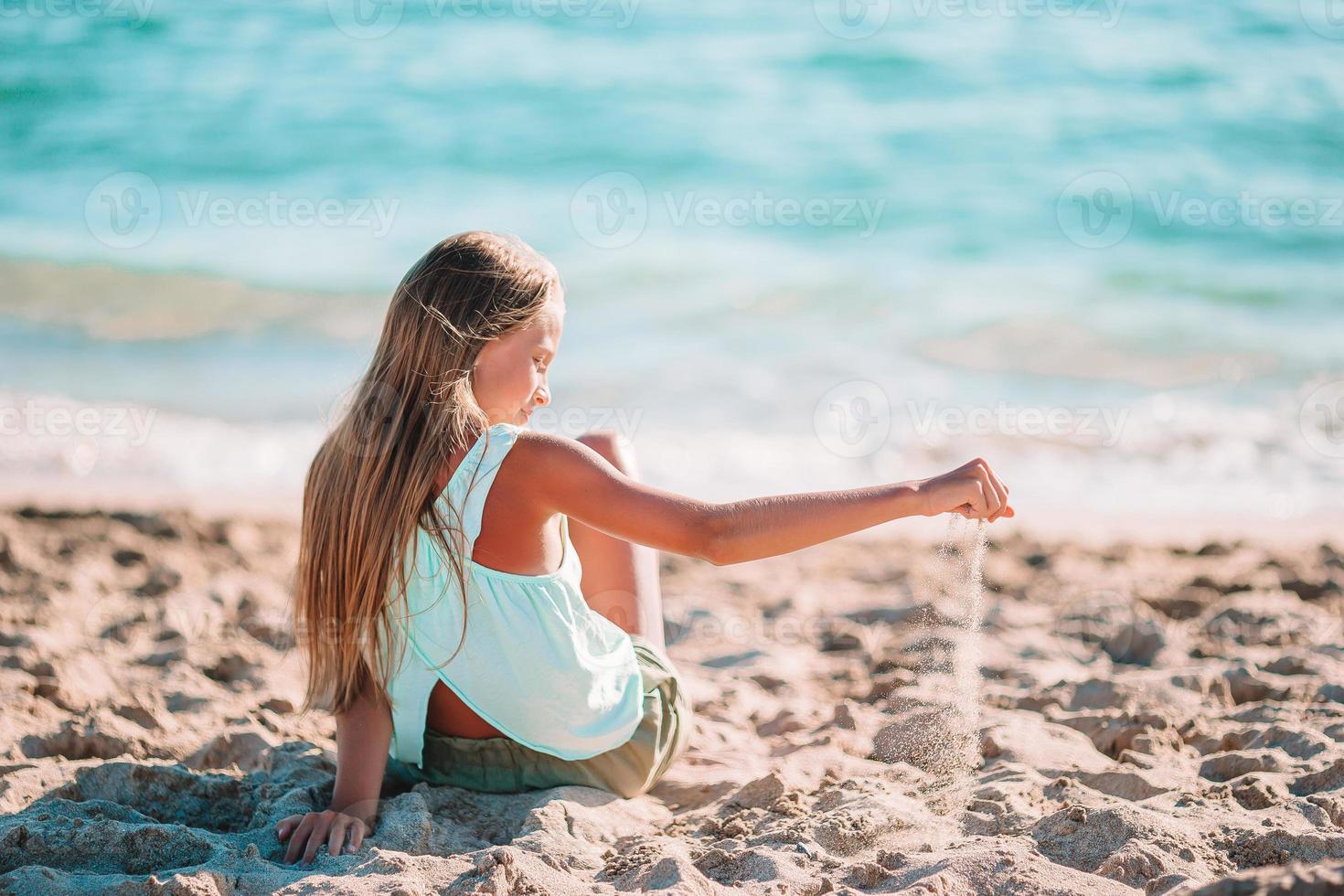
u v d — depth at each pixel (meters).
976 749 2.55
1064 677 3.53
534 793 2.45
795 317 8.92
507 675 2.26
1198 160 12.48
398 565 2.22
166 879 1.92
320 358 8.06
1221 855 2.04
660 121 13.33
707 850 2.11
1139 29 16.22
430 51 15.38
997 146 12.82
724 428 7.00
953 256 10.20
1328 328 8.77
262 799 2.45
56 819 2.15
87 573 4.70
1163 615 4.53
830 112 13.68
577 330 8.60
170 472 6.40
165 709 3.07
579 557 2.63
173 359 7.99
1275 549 5.38
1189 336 8.67
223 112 13.45
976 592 2.57
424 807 2.27
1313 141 12.95
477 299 2.21
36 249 9.70
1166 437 7.05
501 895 1.90
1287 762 2.55
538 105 13.66
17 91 13.79
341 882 1.92
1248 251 10.32
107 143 12.43
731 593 4.88
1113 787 2.53
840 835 2.20
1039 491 6.33
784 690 3.51
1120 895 1.88
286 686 3.39
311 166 12.00
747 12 16.84
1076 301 9.29
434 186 11.60
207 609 4.26
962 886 1.93
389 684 2.32
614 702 2.37
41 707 3.04
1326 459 6.75
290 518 5.80
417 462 2.17
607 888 1.95
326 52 15.23
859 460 6.61
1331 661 3.47
